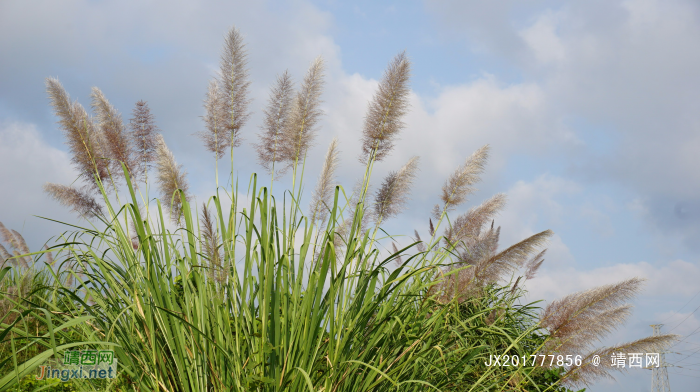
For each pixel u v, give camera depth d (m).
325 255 3.66
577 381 4.02
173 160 4.14
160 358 3.72
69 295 3.77
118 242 3.94
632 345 3.94
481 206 4.12
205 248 3.98
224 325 3.79
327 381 3.59
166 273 3.84
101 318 3.85
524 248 3.88
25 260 4.69
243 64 4.29
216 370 3.74
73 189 4.09
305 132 4.20
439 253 4.10
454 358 4.09
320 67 4.22
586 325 3.96
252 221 3.80
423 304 4.04
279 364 3.68
